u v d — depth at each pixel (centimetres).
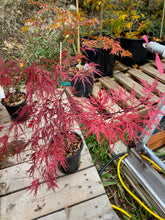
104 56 227
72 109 97
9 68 87
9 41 283
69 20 155
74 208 112
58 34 294
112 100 96
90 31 292
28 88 73
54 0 329
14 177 128
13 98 180
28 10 317
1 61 92
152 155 126
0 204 114
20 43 287
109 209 111
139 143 131
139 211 130
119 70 273
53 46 284
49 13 317
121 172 151
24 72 79
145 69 257
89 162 138
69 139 107
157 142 165
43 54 271
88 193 119
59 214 109
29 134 160
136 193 139
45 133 89
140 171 132
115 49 192
